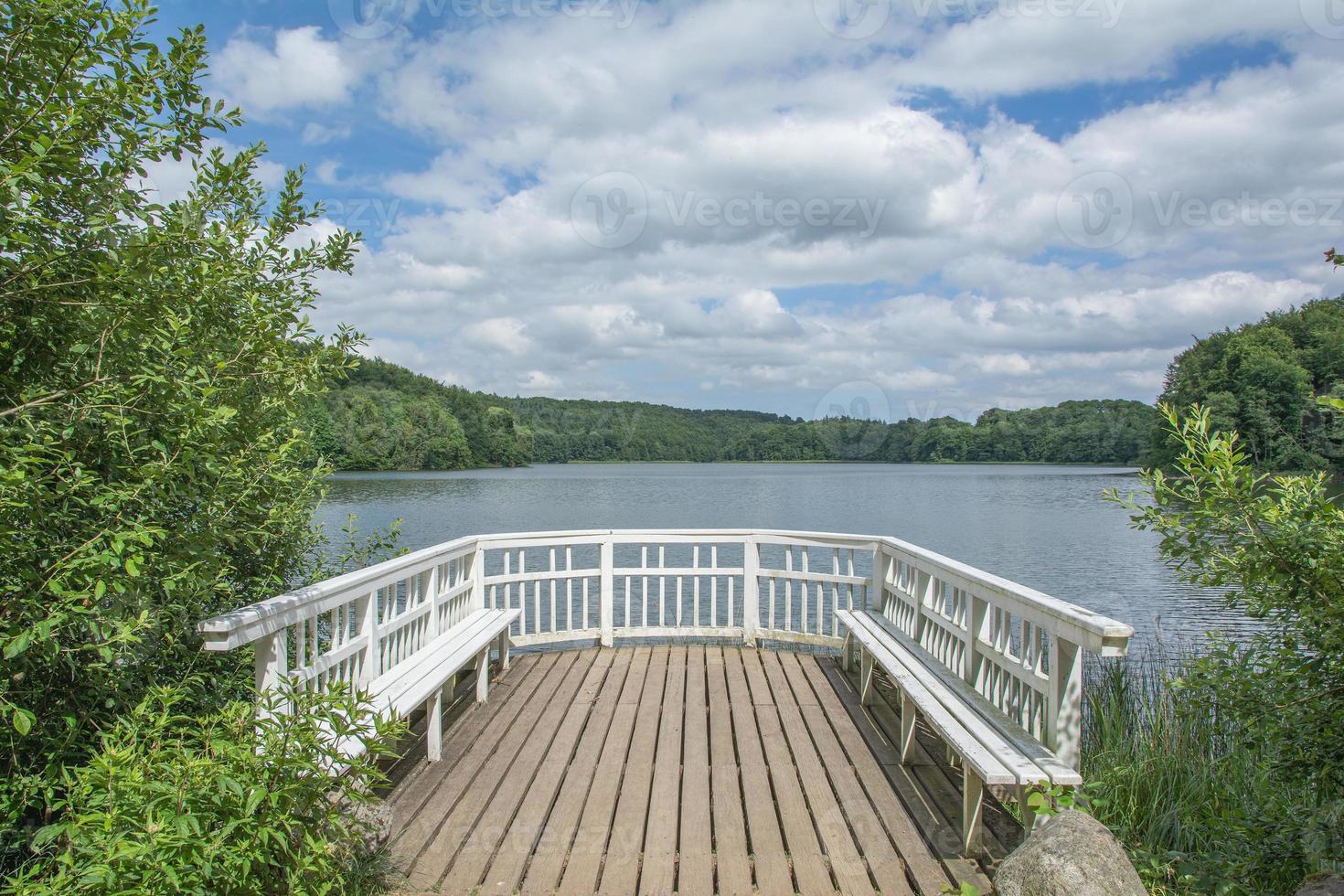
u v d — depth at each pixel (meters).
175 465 2.42
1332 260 2.43
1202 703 3.04
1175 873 2.78
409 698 3.42
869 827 3.17
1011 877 2.34
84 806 2.05
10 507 2.03
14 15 2.08
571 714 4.61
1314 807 2.67
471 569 5.39
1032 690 2.96
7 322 2.29
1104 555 19.89
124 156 2.58
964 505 36.88
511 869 2.82
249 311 3.25
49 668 2.45
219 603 3.62
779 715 4.59
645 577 6.24
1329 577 2.43
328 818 2.29
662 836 3.09
